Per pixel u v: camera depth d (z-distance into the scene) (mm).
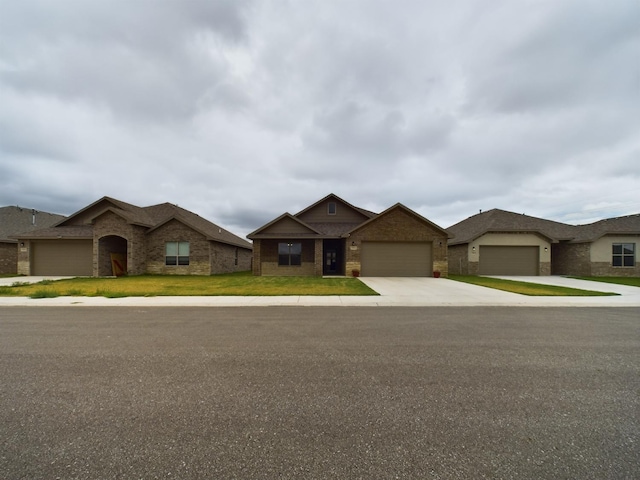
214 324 6953
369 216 23828
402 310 8891
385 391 3418
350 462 2201
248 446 2391
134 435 2533
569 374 3939
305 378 3783
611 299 10812
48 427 2652
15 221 25078
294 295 11609
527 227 22453
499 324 7008
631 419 2818
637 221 22922
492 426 2695
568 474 2062
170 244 21766
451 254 24594
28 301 10281
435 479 2025
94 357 4586
